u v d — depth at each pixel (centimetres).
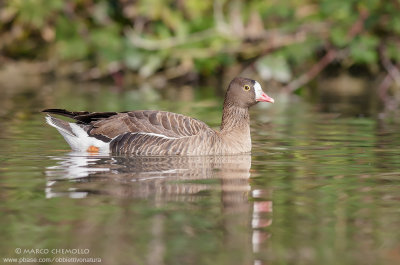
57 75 3341
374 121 1991
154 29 3066
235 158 1425
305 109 2317
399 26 2786
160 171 1254
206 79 3241
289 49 2822
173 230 891
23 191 1077
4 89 2745
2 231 880
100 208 982
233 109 1556
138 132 1452
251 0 3039
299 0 2994
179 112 2127
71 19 3100
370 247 840
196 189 1106
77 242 842
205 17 2945
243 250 823
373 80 3275
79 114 1523
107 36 2983
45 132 1716
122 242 845
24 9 3103
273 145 1597
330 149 1527
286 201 1045
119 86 2967
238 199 1050
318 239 868
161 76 3153
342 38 2820
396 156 1429
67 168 1268
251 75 3108
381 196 1081
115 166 1298
